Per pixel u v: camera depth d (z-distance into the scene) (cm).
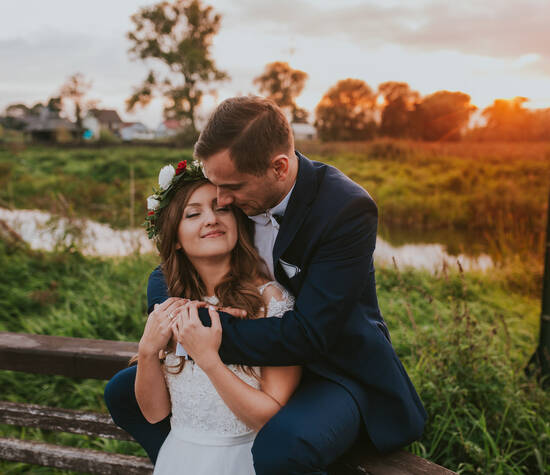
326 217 141
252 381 145
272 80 4881
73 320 391
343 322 139
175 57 3978
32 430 279
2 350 208
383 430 147
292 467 125
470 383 239
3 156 2592
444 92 3638
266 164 135
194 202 151
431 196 1145
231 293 152
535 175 1230
